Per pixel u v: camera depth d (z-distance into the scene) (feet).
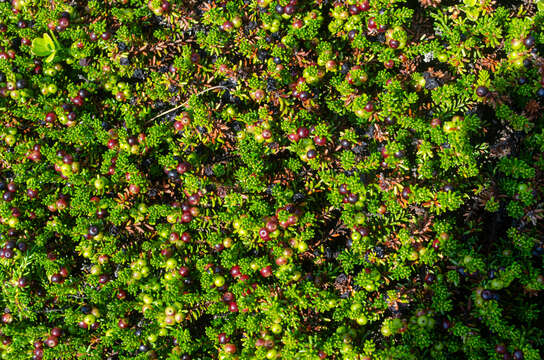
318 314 1.83
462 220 1.84
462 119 1.79
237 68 1.82
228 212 1.81
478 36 1.81
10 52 1.90
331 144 1.82
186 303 1.84
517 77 1.76
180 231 1.82
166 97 1.84
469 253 1.73
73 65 1.88
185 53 1.82
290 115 1.80
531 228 1.74
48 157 1.83
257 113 1.81
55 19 1.85
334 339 1.77
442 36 1.80
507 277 1.69
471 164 1.74
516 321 1.77
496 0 1.86
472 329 1.71
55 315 1.87
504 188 1.74
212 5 1.84
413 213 1.83
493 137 1.84
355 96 1.78
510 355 1.69
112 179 1.83
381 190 1.79
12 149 1.91
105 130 1.86
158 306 1.82
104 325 1.86
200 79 1.85
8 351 1.85
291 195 1.80
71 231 1.86
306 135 1.78
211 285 1.82
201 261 1.81
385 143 1.84
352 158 1.76
